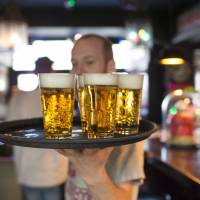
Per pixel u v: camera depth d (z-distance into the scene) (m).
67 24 7.41
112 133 0.98
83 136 1.00
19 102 2.84
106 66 1.45
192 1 6.68
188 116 3.04
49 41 7.90
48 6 7.22
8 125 1.19
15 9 5.03
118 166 1.31
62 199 3.14
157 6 7.24
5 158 3.71
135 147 1.32
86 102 0.98
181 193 2.60
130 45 7.31
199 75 6.48
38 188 2.96
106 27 7.46
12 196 3.70
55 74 0.94
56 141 0.89
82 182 1.40
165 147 3.14
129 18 6.02
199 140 3.17
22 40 5.01
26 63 7.30
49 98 0.94
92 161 1.03
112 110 0.98
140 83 1.06
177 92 3.50
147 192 3.99
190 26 6.30
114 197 1.17
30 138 0.94
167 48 3.46
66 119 0.95
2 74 7.18
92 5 7.23
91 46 1.43
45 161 2.91
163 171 2.86
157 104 7.67
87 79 0.97
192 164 2.44
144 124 1.25
